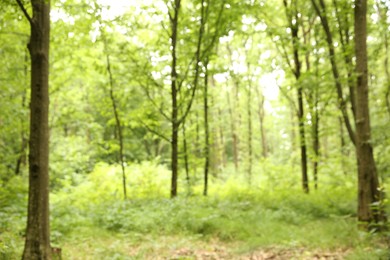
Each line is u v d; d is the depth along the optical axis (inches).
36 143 216.2
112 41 526.0
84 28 370.6
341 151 614.9
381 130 364.2
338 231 319.9
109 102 575.5
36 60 218.4
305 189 581.6
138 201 495.8
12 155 530.9
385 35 465.7
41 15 220.2
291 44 566.6
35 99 217.5
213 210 423.5
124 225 374.6
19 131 523.8
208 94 596.7
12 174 508.4
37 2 219.3
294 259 259.1
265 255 278.5
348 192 526.9
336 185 571.8
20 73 526.6
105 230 367.2
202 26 494.6
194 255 288.0
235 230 350.6
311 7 492.4
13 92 505.7
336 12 425.4
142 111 552.1
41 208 215.5
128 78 532.1
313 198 495.5
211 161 908.6
